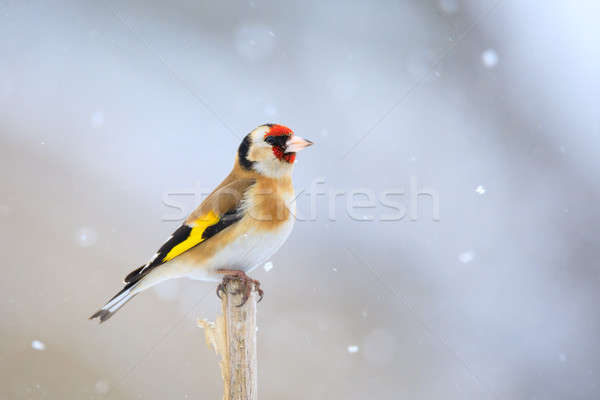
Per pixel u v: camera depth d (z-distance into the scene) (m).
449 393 10.57
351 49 15.91
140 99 15.43
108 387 9.96
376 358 10.80
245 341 5.72
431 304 11.64
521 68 15.52
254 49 15.98
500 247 12.63
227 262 6.96
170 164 14.11
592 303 11.80
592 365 11.06
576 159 14.09
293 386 10.16
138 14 16.41
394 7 16.30
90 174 13.77
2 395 9.76
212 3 16.34
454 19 15.98
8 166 13.72
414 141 14.45
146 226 12.92
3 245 11.98
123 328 10.87
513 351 11.23
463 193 13.43
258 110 14.79
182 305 11.45
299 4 16.39
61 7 16.92
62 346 10.55
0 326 10.70
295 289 11.66
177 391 10.04
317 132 14.52
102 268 11.93
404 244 12.63
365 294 11.75
